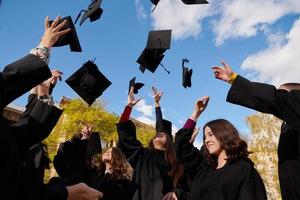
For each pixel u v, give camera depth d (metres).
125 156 4.49
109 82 4.34
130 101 4.68
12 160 1.07
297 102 2.51
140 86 4.75
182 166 4.16
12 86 1.72
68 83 4.27
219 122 3.20
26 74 1.77
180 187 4.21
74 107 22.34
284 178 2.63
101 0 3.77
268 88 2.62
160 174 4.25
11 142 1.08
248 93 2.65
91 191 1.39
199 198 2.96
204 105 4.34
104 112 23.00
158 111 4.86
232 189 2.77
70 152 4.36
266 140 28.58
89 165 4.79
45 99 2.62
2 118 1.09
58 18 2.22
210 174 3.03
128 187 4.17
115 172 4.17
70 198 1.33
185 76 4.97
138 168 4.33
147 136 24.41
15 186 1.08
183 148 4.13
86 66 4.28
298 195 2.50
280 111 2.56
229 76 2.77
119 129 4.54
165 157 4.25
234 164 2.95
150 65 4.72
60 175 4.28
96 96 4.33
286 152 2.71
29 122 2.35
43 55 2.04
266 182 27.31
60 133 22.06
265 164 27.83
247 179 2.76
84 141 4.45
